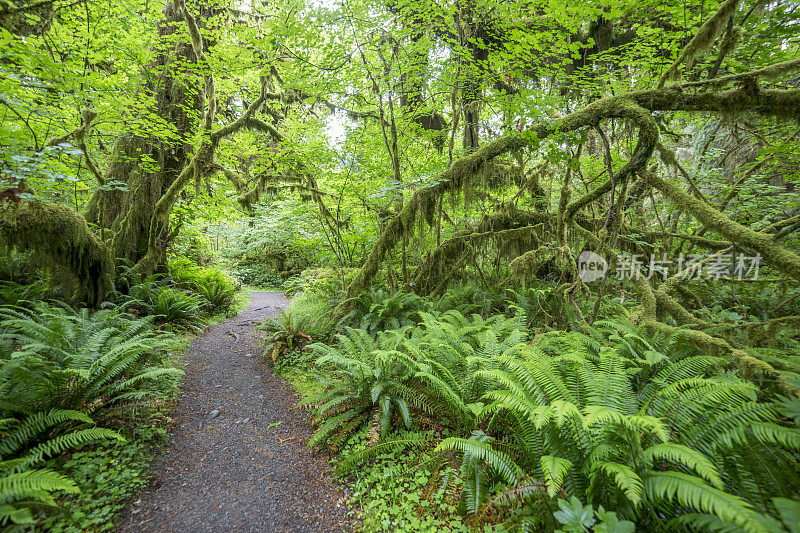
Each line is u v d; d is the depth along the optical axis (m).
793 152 5.23
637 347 4.01
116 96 6.41
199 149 8.29
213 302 9.75
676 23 4.95
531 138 4.98
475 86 6.78
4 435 2.77
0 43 4.57
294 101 9.91
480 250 7.80
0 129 5.04
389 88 7.05
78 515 2.60
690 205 3.82
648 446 2.40
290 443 3.90
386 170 8.16
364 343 4.91
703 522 1.78
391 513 2.86
